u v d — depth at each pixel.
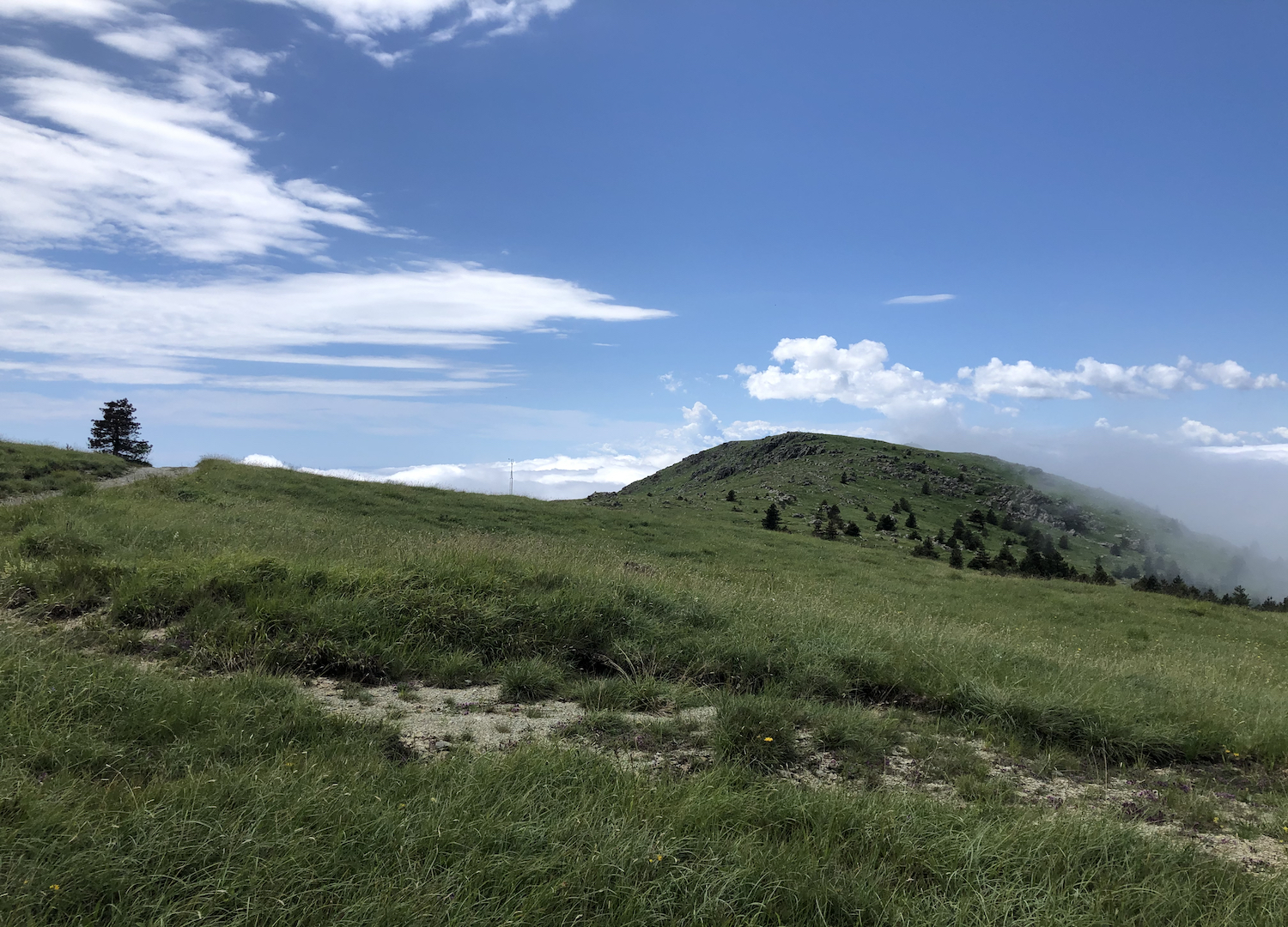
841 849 4.64
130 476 32.12
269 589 9.67
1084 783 6.73
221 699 6.32
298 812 4.20
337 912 3.45
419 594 9.77
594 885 3.84
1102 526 192.00
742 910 3.88
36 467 28.83
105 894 3.40
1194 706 9.05
